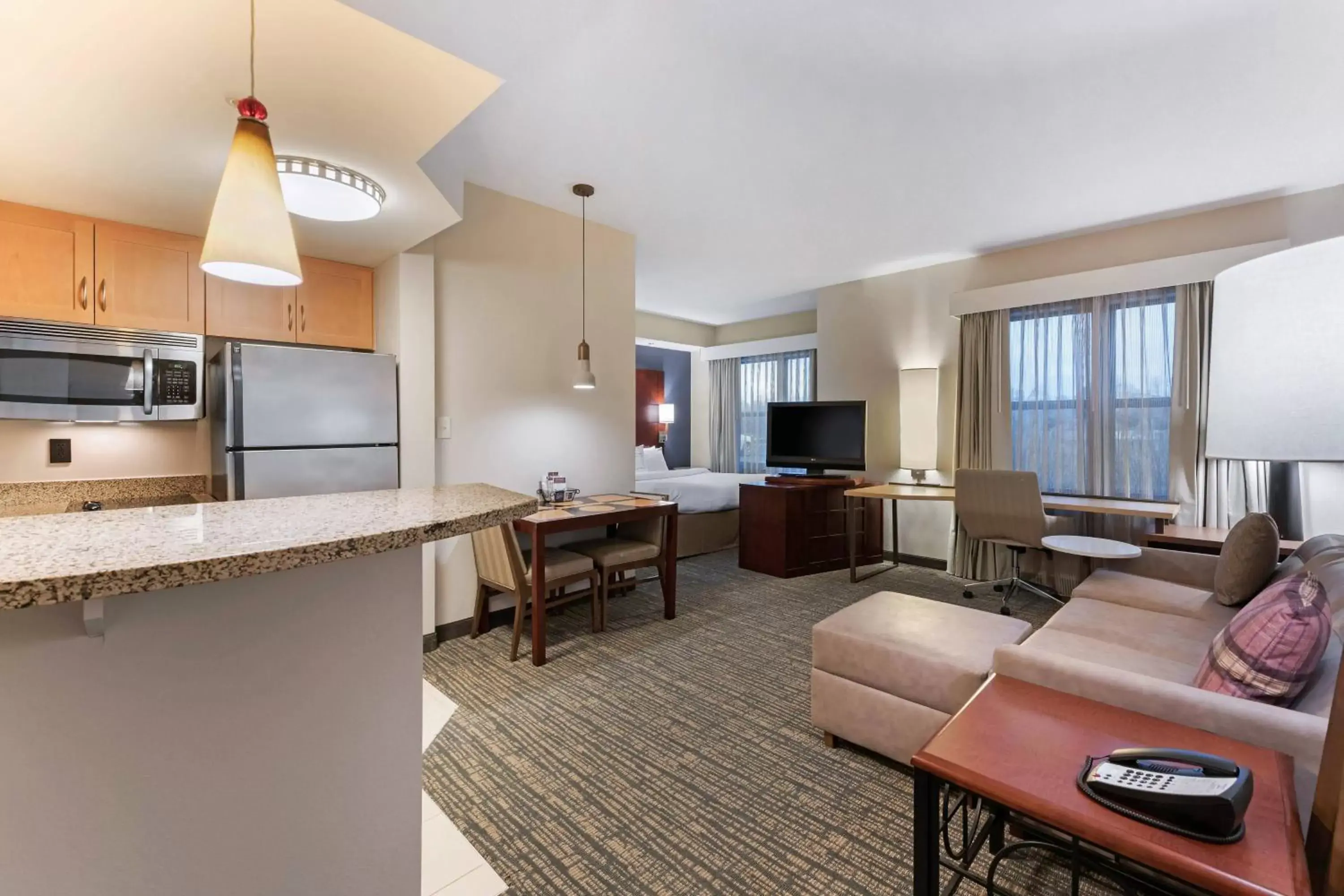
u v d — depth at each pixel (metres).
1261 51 2.06
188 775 0.83
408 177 2.08
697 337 7.55
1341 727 0.88
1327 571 1.78
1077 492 4.09
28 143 1.79
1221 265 3.46
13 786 0.71
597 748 2.10
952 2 1.82
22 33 1.29
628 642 3.15
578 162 2.96
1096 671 1.34
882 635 2.00
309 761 0.96
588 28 1.92
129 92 1.54
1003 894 1.25
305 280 2.93
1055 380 4.18
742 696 2.51
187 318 2.59
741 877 1.48
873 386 5.21
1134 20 1.90
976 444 4.53
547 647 3.05
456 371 3.21
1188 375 3.62
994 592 4.12
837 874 1.49
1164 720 1.20
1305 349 0.74
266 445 2.53
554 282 3.65
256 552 0.71
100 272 2.39
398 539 0.85
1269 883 0.73
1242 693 1.31
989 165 2.98
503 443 3.42
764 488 4.72
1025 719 1.18
